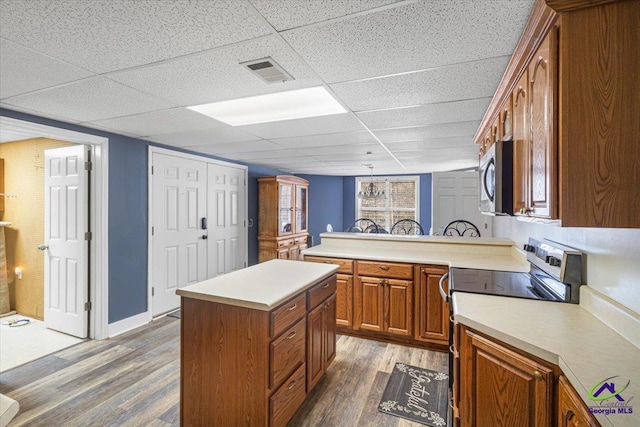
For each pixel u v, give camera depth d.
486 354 1.39
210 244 4.59
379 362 2.71
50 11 1.20
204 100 2.21
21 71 1.74
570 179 1.08
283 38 1.41
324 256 3.29
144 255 3.56
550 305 1.66
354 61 1.64
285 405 1.83
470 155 4.62
